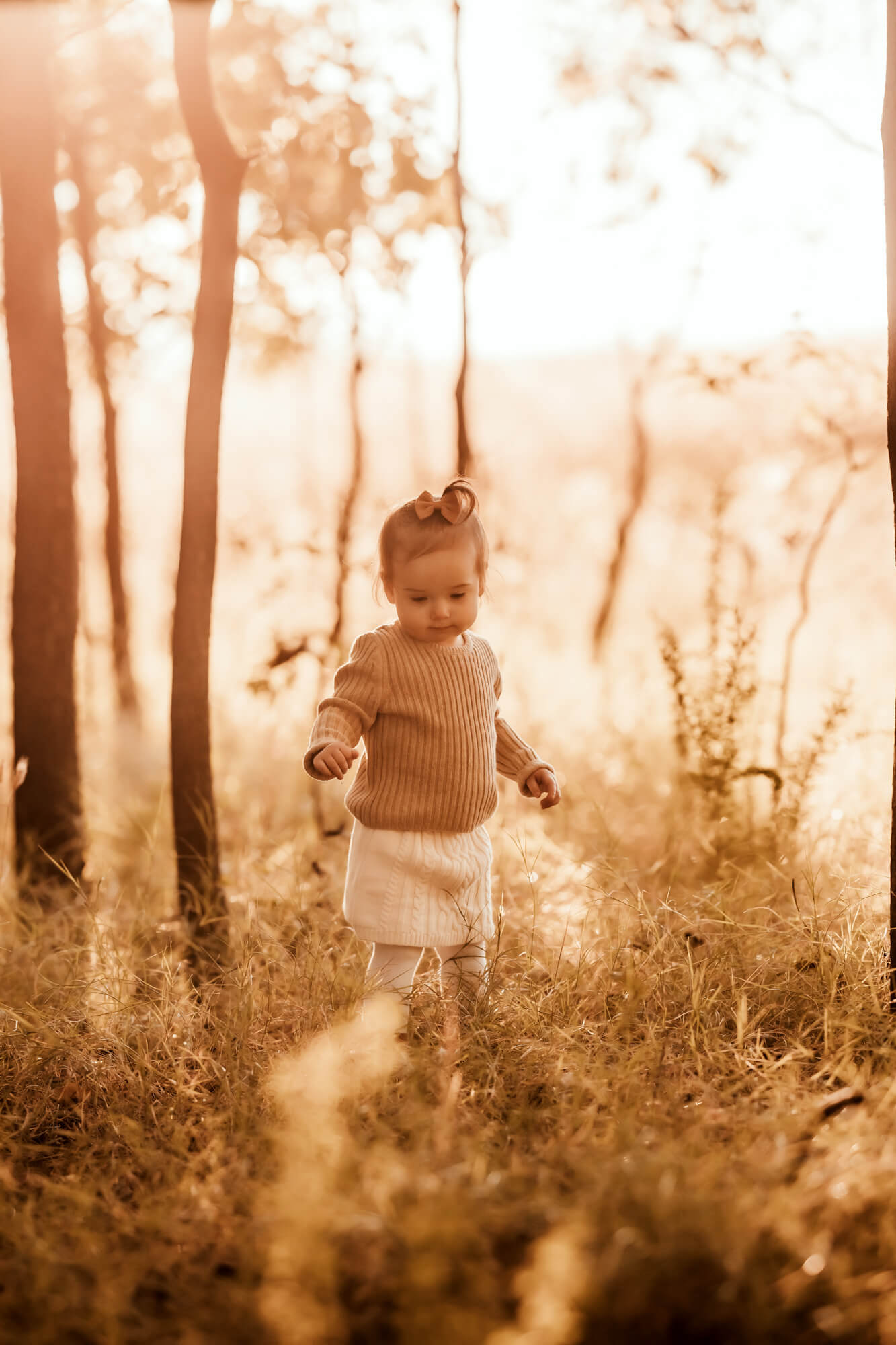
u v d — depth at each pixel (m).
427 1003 2.76
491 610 7.26
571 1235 1.61
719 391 4.39
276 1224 1.80
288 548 4.73
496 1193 1.84
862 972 2.73
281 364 6.89
